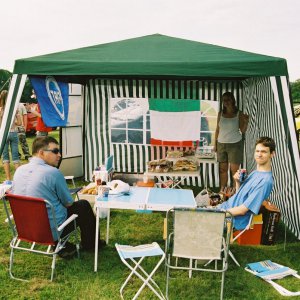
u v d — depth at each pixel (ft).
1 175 26.12
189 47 15.76
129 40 17.66
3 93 20.16
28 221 11.12
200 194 18.07
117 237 15.51
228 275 12.30
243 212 12.38
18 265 12.76
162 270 12.58
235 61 12.77
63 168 25.34
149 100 24.39
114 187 13.82
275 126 17.03
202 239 10.06
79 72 13.43
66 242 13.21
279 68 12.72
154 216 18.29
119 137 25.04
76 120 25.68
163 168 19.03
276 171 17.95
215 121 24.04
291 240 15.40
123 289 11.30
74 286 11.41
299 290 11.48
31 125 52.70
